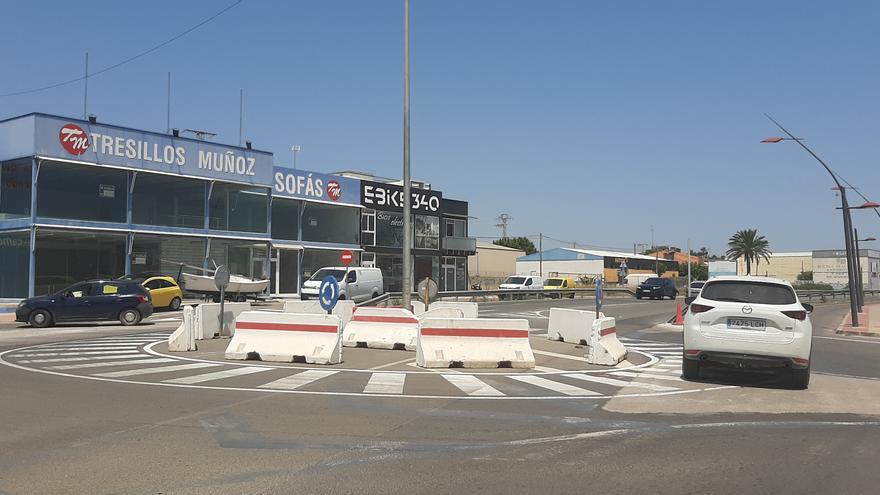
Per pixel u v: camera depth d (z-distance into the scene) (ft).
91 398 33.76
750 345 39.58
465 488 19.98
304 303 70.90
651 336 79.51
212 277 120.16
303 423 28.45
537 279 172.45
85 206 108.06
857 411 32.86
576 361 51.08
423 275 175.73
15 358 49.73
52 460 22.56
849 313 140.26
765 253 316.81
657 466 22.50
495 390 37.68
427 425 28.35
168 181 118.62
